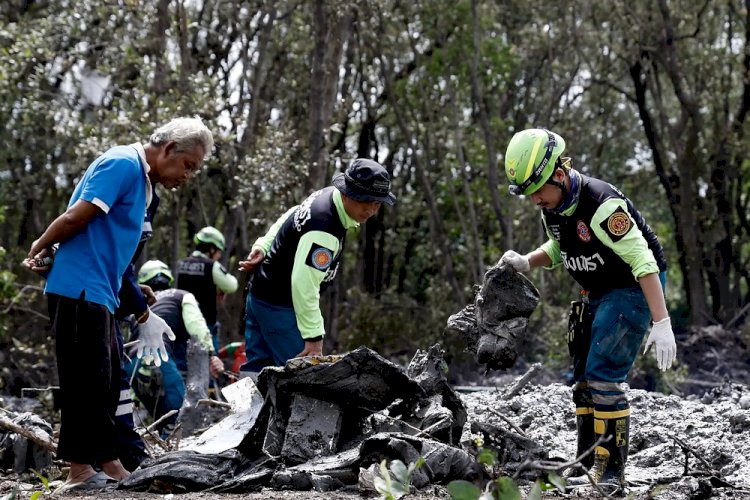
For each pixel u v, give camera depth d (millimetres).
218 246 10586
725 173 27828
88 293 4824
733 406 7039
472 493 3309
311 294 5961
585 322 5289
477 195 25609
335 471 4715
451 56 23359
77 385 4855
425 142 25578
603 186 4977
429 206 25703
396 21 22938
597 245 4965
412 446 4633
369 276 27078
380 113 27562
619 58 28250
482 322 5320
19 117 19688
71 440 4895
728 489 5066
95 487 4883
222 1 21781
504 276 5324
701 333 21953
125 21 17781
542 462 4336
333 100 19016
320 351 6008
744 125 26812
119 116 15516
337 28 18969
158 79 16781
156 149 5094
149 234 5379
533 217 24344
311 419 4965
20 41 16703
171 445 6586
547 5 25719
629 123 31703
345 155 19562
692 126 27359
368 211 6031
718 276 28281
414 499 4312
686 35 26391
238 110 21516
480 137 25375
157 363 5621
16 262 21844
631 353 5031
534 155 4926
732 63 27203
